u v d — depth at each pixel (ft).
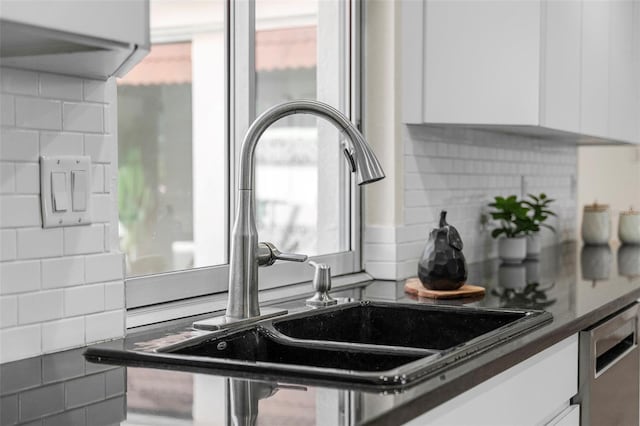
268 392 3.90
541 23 8.27
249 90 7.13
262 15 12.97
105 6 3.87
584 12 9.85
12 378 4.30
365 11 8.49
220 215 20.06
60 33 3.69
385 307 6.64
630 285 8.10
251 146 5.55
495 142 10.85
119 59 4.36
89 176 5.00
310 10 12.63
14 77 4.58
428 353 4.62
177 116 19.65
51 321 4.80
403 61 8.46
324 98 8.72
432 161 9.11
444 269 7.16
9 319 4.58
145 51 4.15
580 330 6.34
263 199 21.76
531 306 6.69
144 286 5.88
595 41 10.38
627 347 7.71
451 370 4.29
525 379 5.25
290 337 5.63
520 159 11.86
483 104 8.39
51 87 4.78
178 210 19.95
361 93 8.54
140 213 19.47
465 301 6.98
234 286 5.59
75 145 4.93
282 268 7.41
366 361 4.90
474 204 10.25
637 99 13.07
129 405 3.80
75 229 4.94
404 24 8.46
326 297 6.57
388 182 8.47
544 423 5.72
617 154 15.94
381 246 8.49
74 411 3.74
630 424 7.72
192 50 19.48
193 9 19.20
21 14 3.47
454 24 8.42
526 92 8.29
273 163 21.71
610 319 7.07
